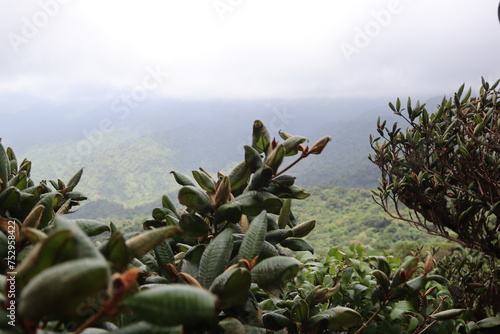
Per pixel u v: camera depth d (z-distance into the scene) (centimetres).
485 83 280
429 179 283
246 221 142
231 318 96
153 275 119
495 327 212
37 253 51
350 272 203
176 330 60
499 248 276
